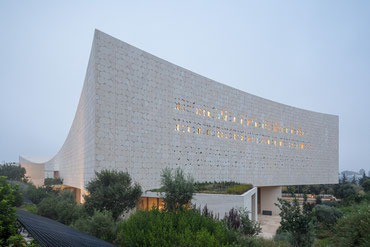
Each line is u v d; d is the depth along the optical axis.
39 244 8.95
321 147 59.53
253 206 33.22
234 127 42.94
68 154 53.12
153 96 31.44
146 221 13.49
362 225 13.85
